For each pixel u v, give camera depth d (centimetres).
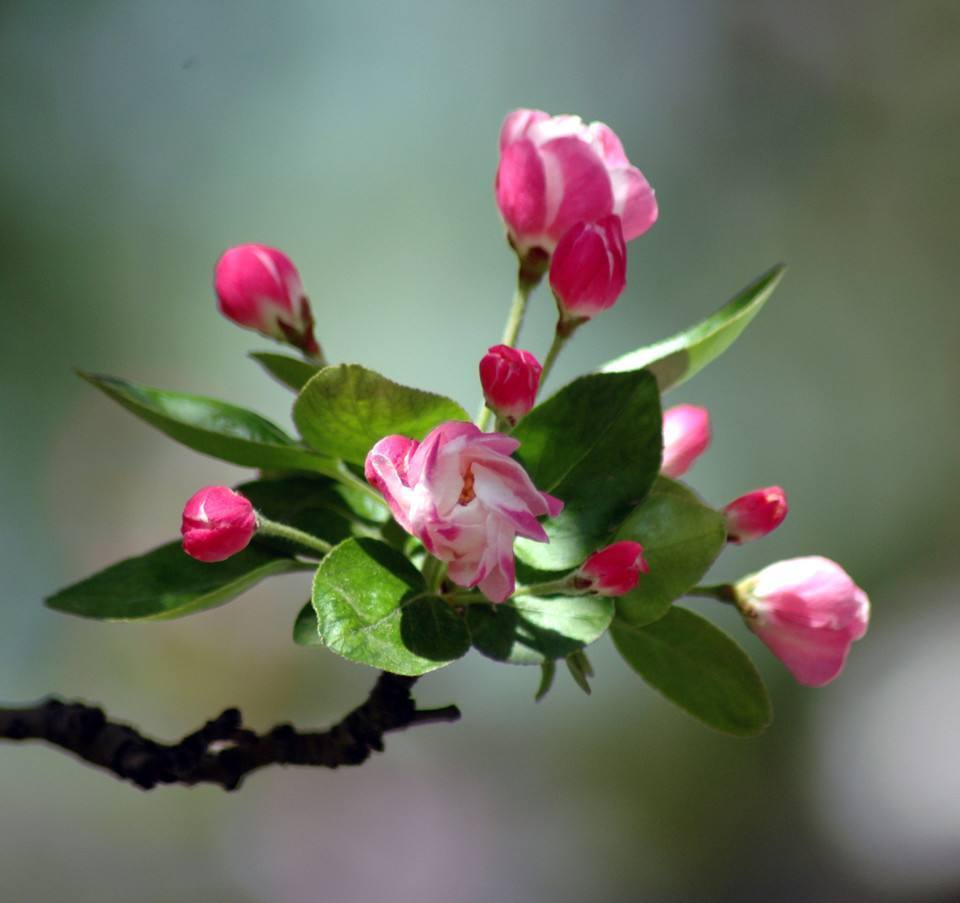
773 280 64
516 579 61
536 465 62
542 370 63
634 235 64
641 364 64
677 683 64
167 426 64
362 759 64
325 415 62
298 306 65
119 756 65
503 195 63
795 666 64
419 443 60
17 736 65
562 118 64
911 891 130
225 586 63
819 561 64
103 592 63
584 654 62
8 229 130
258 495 64
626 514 61
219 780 65
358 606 60
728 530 64
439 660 60
